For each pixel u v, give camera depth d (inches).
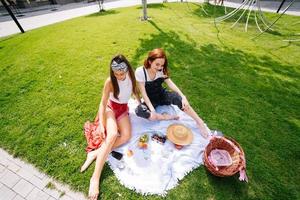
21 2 650.2
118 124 120.0
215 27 316.2
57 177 109.5
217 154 113.7
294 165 117.5
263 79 188.1
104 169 110.0
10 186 107.5
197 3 506.6
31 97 162.6
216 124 139.9
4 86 176.7
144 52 224.1
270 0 552.1
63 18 505.0
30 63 206.2
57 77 183.8
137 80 120.8
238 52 235.0
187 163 112.5
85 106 152.0
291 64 214.5
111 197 100.3
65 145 124.9
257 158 120.0
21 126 138.9
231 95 166.7
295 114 151.2
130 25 302.4
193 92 168.1
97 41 250.2
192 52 229.5
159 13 384.8
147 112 124.2
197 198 100.7
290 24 343.9
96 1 746.8
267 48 248.2
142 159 113.0
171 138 118.8
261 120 144.9
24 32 342.3
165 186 103.2
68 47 236.5
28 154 120.9
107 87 113.6
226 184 106.2
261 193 103.9
